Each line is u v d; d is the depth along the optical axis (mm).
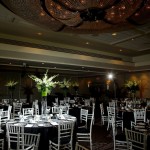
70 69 13273
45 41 9461
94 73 16797
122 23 5902
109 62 12016
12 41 8328
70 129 4027
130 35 7883
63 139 3990
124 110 7109
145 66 12820
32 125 3971
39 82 4867
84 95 18953
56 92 17391
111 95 15039
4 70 14477
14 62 10180
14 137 3510
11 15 5684
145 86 14195
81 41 9266
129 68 13219
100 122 8547
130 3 4734
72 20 5523
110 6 4508
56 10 4953
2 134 4109
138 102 10109
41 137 3850
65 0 4383
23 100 11422
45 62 9430
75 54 10383
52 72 15859
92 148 4914
